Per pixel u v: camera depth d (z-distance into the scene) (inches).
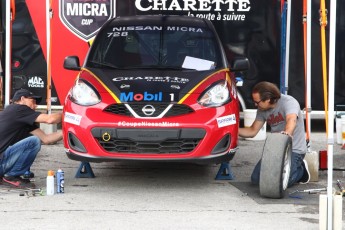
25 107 762.8
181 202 713.6
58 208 684.1
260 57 1152.8
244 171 878.4
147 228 617.3
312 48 1154.7
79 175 830.5
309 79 849.5
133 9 1136.2
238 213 671.1
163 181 815.1
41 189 760.3
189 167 898.7
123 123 724.0
